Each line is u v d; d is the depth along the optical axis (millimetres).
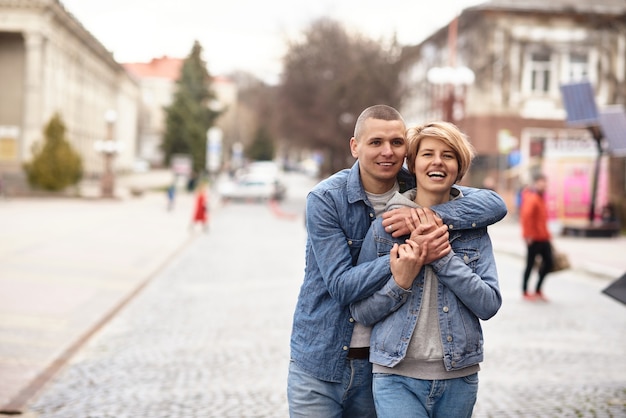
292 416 3523
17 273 14945
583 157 32312
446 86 38031
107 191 48938
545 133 40781
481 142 40562
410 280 3207
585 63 40656
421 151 3355
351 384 3496
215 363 8094
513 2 40219
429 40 45562
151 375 7578
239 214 40344
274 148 128875
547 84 40750
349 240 3463
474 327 3307
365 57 47625
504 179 39656
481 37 40656
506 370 7793
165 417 6176
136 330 9969
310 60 51844
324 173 71250
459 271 3205
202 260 18812
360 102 46594
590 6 39719
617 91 36656
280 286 14250
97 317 10758
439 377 3256
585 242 25156
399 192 3553
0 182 44312
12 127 54438
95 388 7090
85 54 69188
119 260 17922
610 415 6223
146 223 30781
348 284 3279
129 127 97250
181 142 84375
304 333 3510
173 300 12555
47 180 47156
